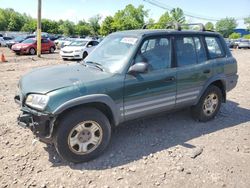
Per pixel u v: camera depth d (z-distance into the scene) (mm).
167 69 4695
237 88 9125
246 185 3602
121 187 3488
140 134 4973
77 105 3803
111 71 4246
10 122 5297
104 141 4121
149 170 3857
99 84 3930
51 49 25484
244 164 4090
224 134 5109
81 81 3889
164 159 4148
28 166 3877
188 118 5809
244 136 5059
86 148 3977
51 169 3828
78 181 3584
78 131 3865
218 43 5754
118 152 4309
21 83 4199
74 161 3938
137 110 4395
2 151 4230
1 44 34688
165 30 4918
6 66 13984
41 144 4449
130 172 3803
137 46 4406
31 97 3750
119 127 5223
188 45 5113
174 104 4902
